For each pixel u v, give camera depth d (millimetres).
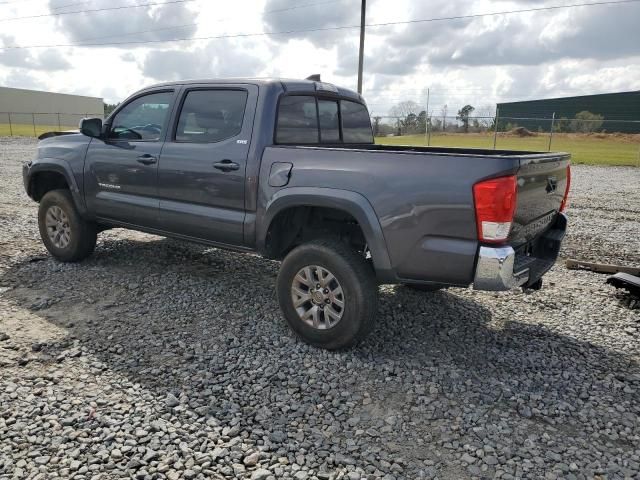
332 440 2803
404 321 4418
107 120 5262
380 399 3213
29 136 34344
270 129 4098
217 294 4918
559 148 25438
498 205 3098
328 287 3742
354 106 5305
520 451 2746
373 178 3480
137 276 5359
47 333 4000
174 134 4668
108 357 3646
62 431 2807
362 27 20984
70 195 5586
